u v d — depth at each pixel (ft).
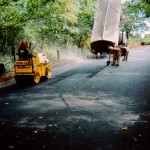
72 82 44.45
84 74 53.88
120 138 19.51
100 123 22.91
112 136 19.92
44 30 78.48
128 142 18.78
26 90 38.65
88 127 21.98
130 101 30.60
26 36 68.39
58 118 24.68
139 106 28.32
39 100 32.01
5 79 48.83
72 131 21.16
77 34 105.60
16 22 58.59
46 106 29.14
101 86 40.19
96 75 51.98
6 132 21.39
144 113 25.71
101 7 92.58
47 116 25.41
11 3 54.34
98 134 20.36
